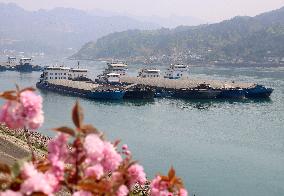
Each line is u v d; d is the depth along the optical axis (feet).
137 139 289.53
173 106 453.58
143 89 506.89
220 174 203.62
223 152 251.60
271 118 378.32
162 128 331.57
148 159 231.30
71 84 586.86
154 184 28.27
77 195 22.38
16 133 211.41
